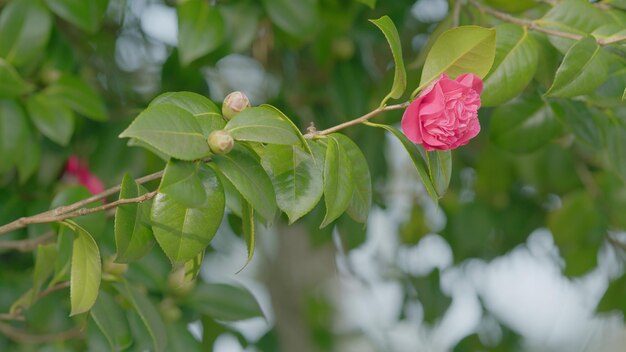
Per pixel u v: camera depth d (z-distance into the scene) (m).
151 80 2.71
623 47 1.98
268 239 3.81
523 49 2.02
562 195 2.67
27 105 2.28
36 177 2.41
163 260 2.28
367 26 2.49
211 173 1.84
